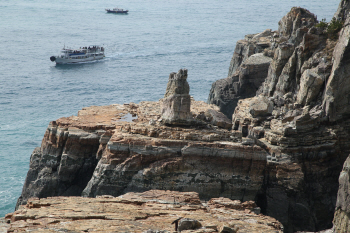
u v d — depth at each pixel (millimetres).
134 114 164625
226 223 79250
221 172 131000
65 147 146125
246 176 131500
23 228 71750
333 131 147250
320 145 142125
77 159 145875
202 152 130625
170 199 96062
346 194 83125
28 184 150250
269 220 88625
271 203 131875
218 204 97625
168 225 77250
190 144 130625
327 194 140000
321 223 137375
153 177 127812
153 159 130125
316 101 157125
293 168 134625
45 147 150000
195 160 130375
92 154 146875
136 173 129750
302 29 183625
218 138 137000
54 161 147750
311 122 144375
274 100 168250
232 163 131250
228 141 137375
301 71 164750
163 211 85500
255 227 80875
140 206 89938
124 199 92938
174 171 129250
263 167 132000
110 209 83875
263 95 185625
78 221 76125
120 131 141750
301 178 133125
